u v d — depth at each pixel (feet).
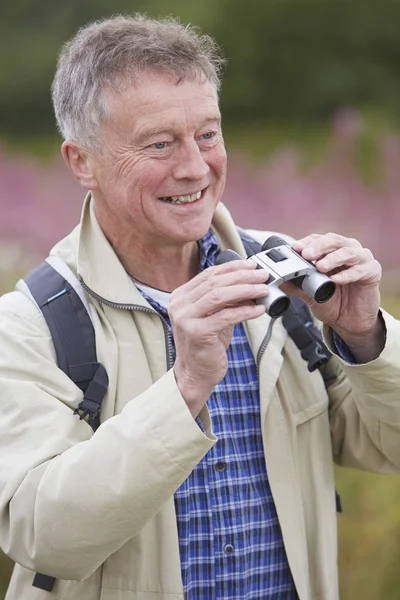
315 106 50.96
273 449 9.76
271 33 50.75
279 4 50.11
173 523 9.14
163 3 53.16
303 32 50.44
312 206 33.06
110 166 9.32
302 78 51.01
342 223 31.99
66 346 9.29
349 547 16.02
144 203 9.26
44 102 53.11
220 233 10.69
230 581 9.50
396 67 51.34
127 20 9.61
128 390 9.27
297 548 9.64
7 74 52.90
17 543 8.78
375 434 9.96
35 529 8.48
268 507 9.80
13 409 8.99
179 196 9.27
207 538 9.46
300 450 10.09
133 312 9.61
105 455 8.27
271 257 8.59
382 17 50.44
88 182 9.73
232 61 50.96
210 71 9.36
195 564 9.43
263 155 39.73
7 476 8.77
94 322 9.46
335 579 10.09
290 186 33.99
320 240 8.80
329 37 50.65
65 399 9.07
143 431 8.20
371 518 16.16
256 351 9.93
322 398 10.21
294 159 36.70
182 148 9.12
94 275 9.64
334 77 50.42
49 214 30.58
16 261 23.97
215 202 9.70
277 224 32.83
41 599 9.50
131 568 9.11
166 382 8.38
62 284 9.66
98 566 8.68
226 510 9.55
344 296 9.13
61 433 8.84
